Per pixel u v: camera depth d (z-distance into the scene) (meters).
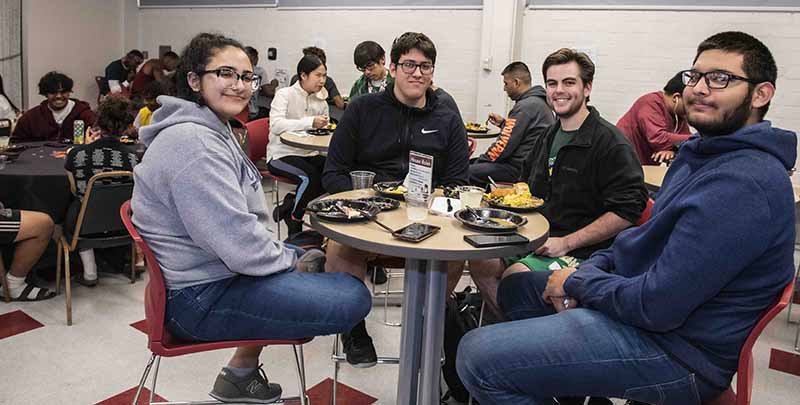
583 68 2.26
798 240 4.38
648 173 3.11
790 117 4.79
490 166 4.12
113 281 3.39
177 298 1.61
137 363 2.50
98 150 2.89
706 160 1.46
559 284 1.73
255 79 1.76
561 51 2.29
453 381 2.18
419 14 6.25
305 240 2.76
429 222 1.80
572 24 5.54
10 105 4.66
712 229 1.31
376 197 2.08
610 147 2.19
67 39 7.83
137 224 1.63
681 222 1.38
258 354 2.06
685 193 1.43
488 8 5.73
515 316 1.94
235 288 1.62
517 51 5.79
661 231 1.50
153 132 1.64
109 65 7.89
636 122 3.85
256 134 4.27
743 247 1.30
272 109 4.16
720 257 1.30
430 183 1.90
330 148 2.61
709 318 1.39
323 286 1.67
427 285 1.77
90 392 2.27
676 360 1.41
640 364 1.42
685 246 1.34
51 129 4.08
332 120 4.84
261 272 1.62
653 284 1.38
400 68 2.45
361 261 2.17
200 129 1.60
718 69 1.42
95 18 8.14
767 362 2.73
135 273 3.40
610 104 5.51
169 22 8.02
